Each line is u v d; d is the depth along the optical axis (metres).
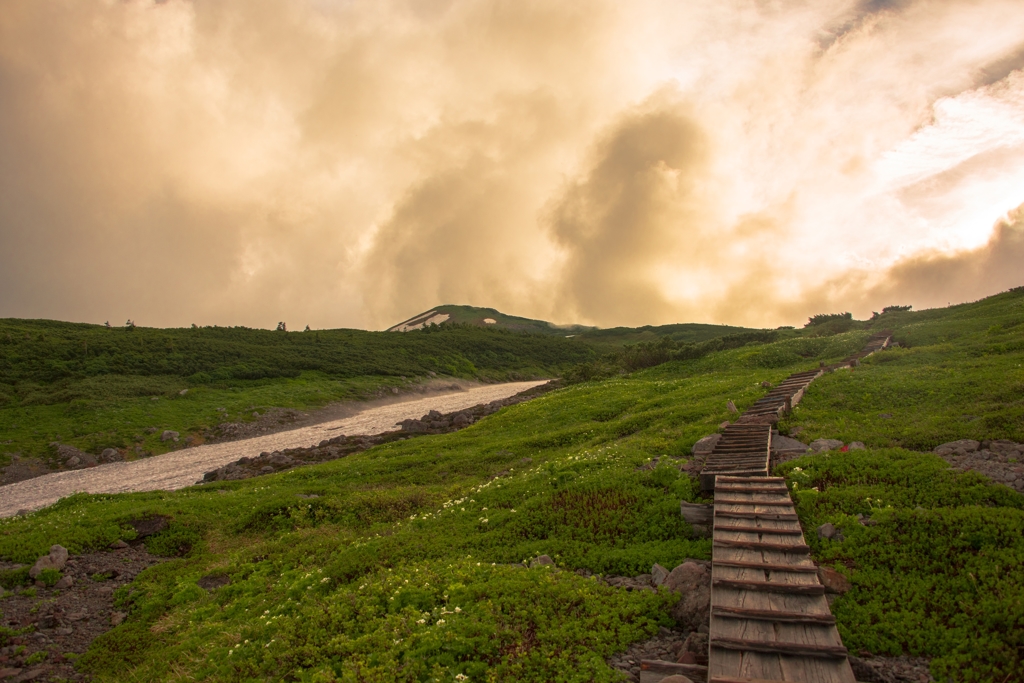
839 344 42.34
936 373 25.55
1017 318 35.78
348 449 47.62
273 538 21.59
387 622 11.12
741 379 36.19
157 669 12.21
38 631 15.08
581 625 10.52
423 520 19.12
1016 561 10.54
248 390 91.88
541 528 16.28
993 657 8.54
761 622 8.92
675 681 8.05
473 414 60.16
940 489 13.95
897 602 10.34
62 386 81.69
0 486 52.59
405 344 154.12
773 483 14.91
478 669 9.31
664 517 15.55
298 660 10.44
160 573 18.69
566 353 183.75
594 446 26.97
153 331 129.88
